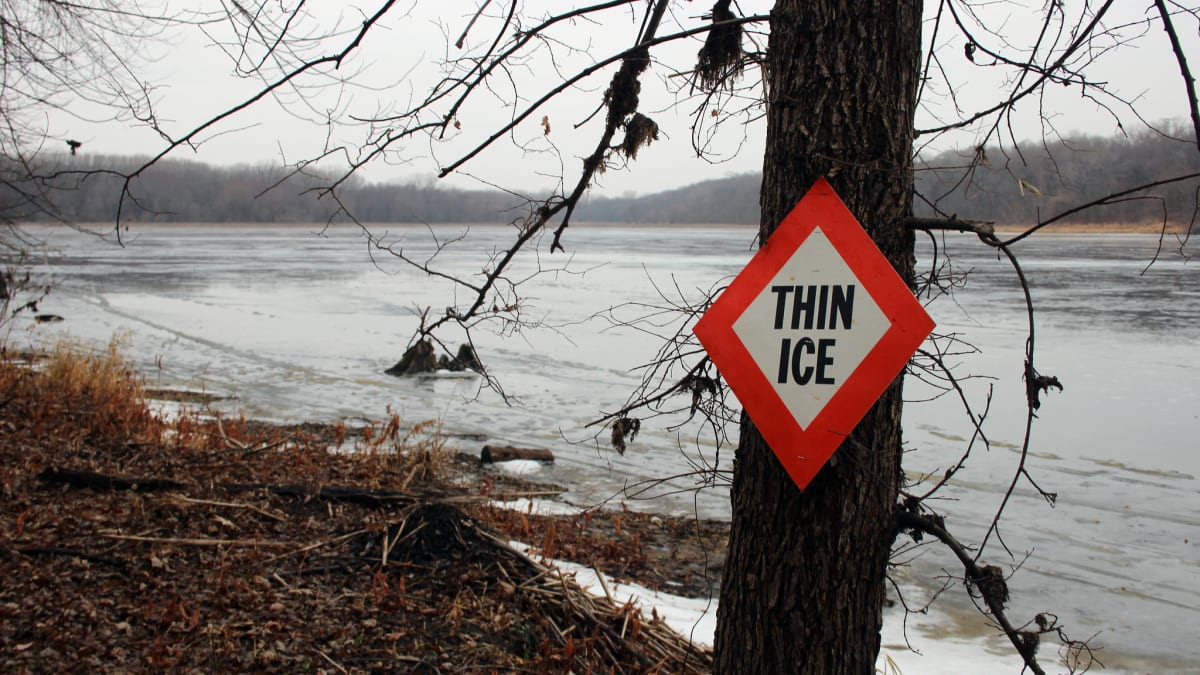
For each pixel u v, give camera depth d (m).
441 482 9.41
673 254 64.50
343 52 3.34
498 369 17.75
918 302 2.72
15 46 7.37
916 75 2.99
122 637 4.83
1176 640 6.52
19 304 27.73
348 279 40.47
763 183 3.08
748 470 3.08
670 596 6.72
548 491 9.77
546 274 42.16
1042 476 10.58
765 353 2.88
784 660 2.96
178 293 33.59
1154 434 12.48
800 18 2.94
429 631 5.11
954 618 6.88
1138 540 8.56
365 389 15.86
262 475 8.27
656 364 3.50
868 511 2.94
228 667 4.62
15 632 4.77
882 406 2.97
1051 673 5.96
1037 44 3.43
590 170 3.73
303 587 5.58
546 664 4.80
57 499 6.86
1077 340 20.94
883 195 2.89
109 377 11.02
